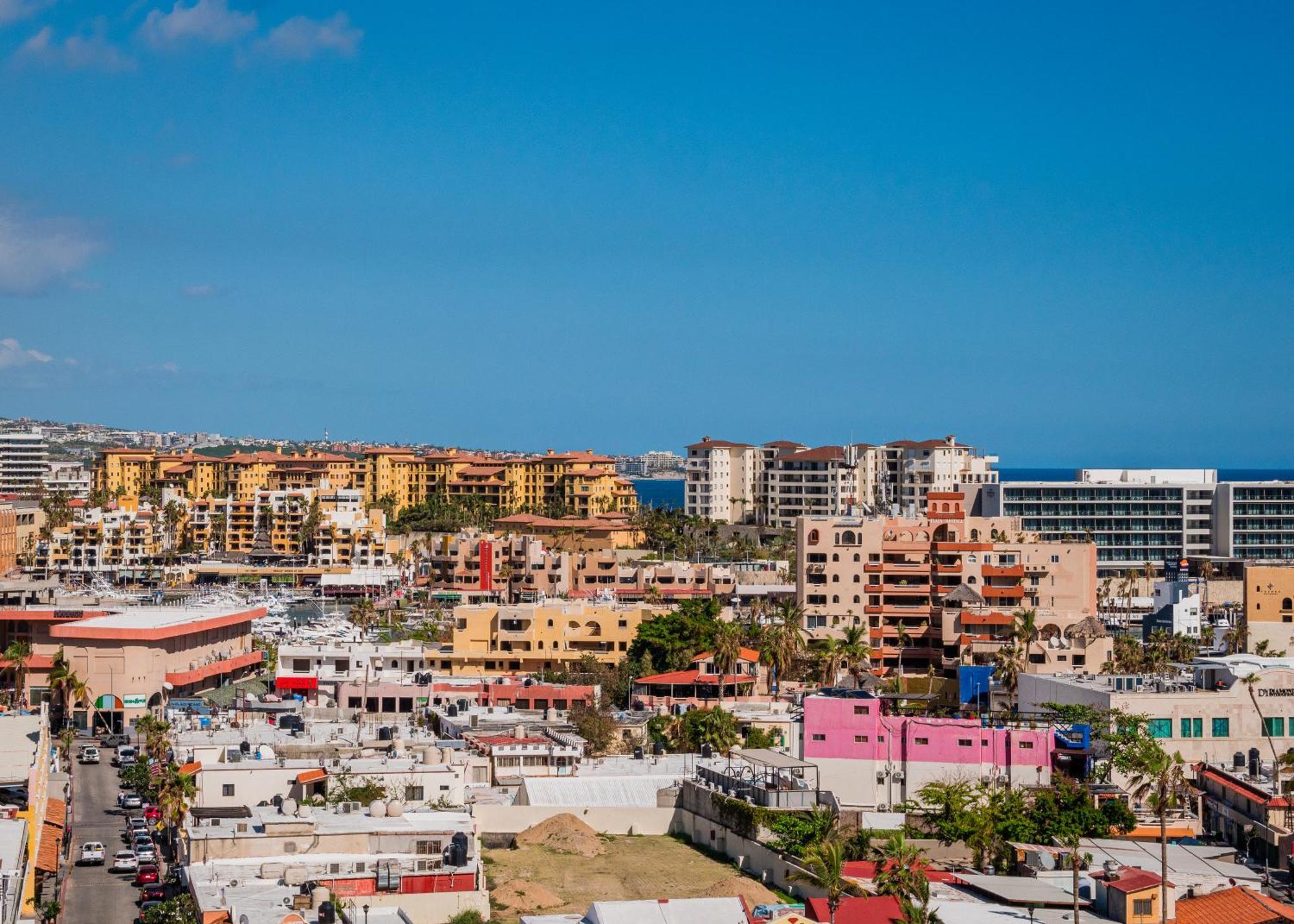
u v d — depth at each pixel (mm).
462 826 144375
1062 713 189375
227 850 137500
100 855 173750
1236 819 168375
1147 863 153375
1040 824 164375
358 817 147875
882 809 176375
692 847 177000
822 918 130375
